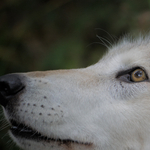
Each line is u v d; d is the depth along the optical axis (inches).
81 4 442.9
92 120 198.5
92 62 413.4
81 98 200.8
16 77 197.8
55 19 436.5
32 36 424.8
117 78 212.1
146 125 196.9
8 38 404.2
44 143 196.5
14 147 331.6
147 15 406.9
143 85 199.5
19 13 424.2
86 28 428.1
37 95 195.9
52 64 392.8
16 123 195.5
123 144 201.8
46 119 193.5
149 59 205.0
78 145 198.5
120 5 424.5
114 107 199.3
